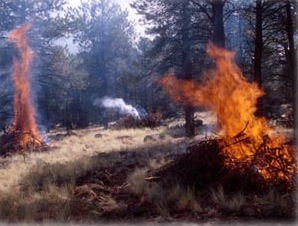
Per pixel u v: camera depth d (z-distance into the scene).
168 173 7.91
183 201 6.50
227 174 7.13
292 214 5.75
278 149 7.51
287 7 17.59
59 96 30.69
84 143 18.05
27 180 9.09
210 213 6.11
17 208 6.85
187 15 19.42
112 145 15.44
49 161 12.11
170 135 18.78
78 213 6.64
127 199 7.16
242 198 6.35
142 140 17.30
